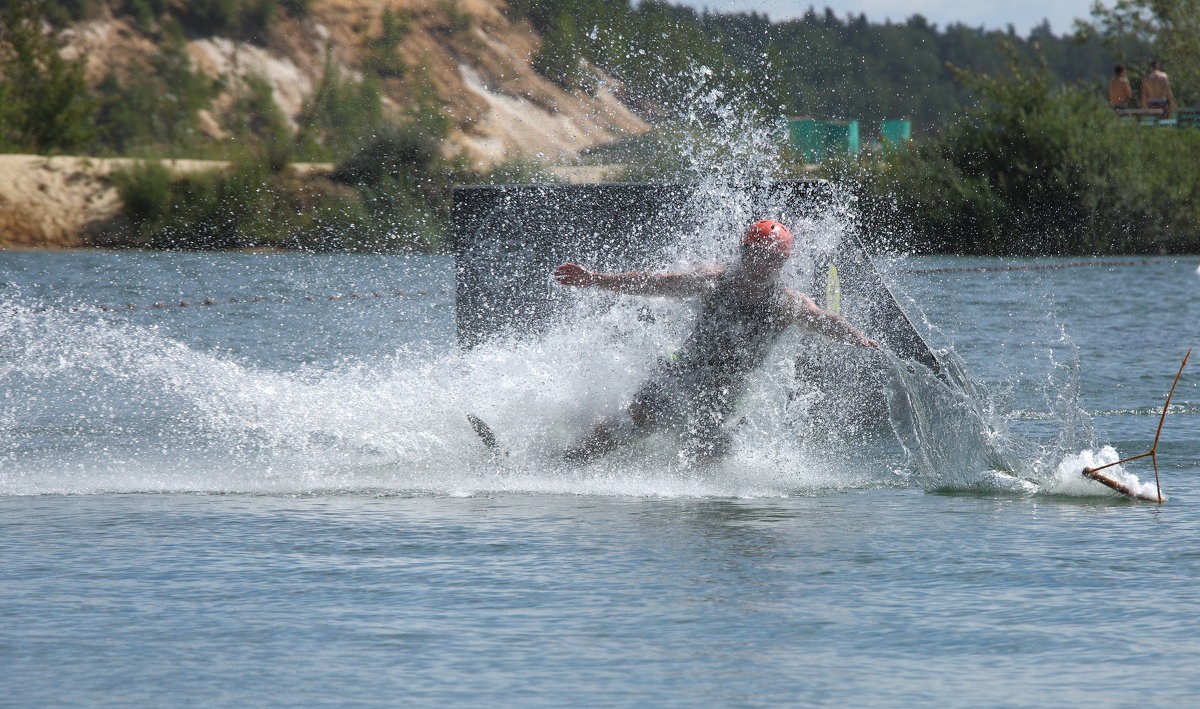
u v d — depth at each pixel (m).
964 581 14.66
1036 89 116.50
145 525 17.78
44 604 13.70
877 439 25.64
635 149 77.44
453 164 128.62
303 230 120.06
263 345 39.12
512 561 15.63
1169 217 112.00
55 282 67.19
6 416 27.25
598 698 10.87
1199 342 43.31
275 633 12.67
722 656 11.95
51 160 119.69
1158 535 17.16
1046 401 30.83
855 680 11.30
